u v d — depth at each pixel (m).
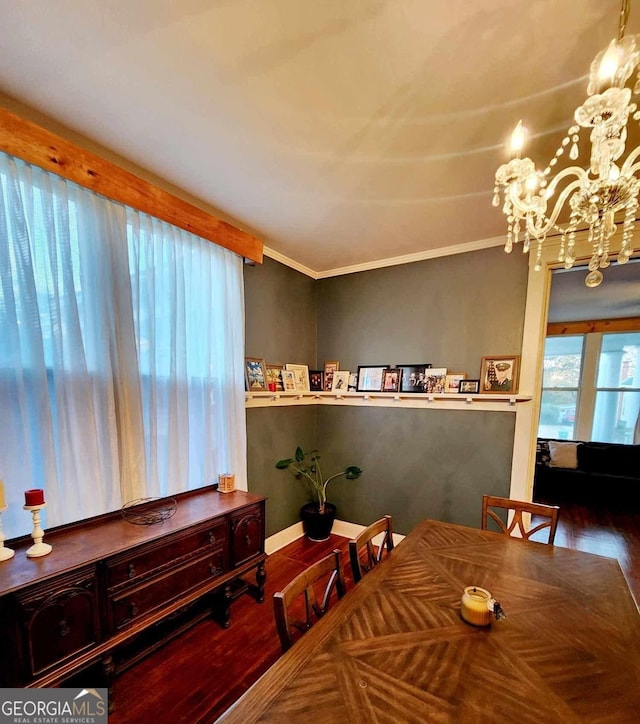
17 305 1.37
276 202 2.03
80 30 1.00
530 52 1.05
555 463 4.56
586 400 5.34
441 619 1.01
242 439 2.39
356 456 3.12
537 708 0.73
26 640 1.16
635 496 4.02
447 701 0.74
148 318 1.83
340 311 3.29
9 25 0.98
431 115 1.32
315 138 1.47
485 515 1.82
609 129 1.03
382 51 1.06
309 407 3.28
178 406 2.00
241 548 2.00
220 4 0.93
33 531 1.32
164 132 1.45
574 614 1.04
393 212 2.14
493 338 2.55
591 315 4.98
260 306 2.76
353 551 1.30
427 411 2.76
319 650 0.89
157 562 1.56
